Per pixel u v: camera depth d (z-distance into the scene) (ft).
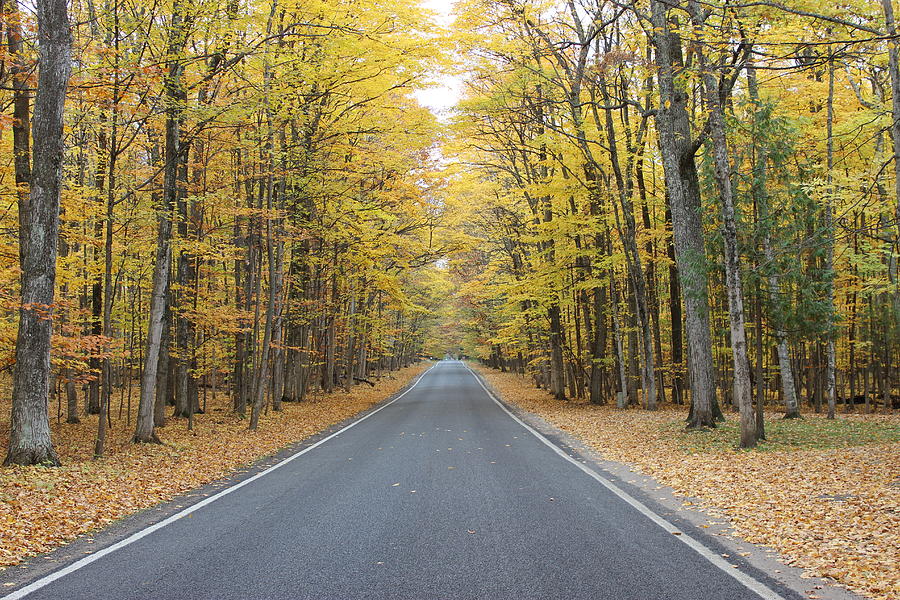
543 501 23.66
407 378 179.52
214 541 18.69
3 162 41.27
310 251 74.49
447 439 45.37
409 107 65.26
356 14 49.21
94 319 49.42
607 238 73.00
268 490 27.14
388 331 116.98
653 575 14.93
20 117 36.47
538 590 13.92
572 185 68.18
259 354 77.15
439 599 13.42
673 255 74.23
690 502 23.63
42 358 32.68
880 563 15.65
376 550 17.26
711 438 42.19
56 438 48.70
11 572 16.06
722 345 73.41
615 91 70.49
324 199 63.46
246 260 66.80
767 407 80.84
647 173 79.56
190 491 28.09
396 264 77.10
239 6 43.45
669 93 47.50
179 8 37.22
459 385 140.56
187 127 48.03
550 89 65.10
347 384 108.06
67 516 22.02
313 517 21.50
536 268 78.28
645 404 72.95
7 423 57.31
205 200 49.19
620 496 24.66
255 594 13.92
